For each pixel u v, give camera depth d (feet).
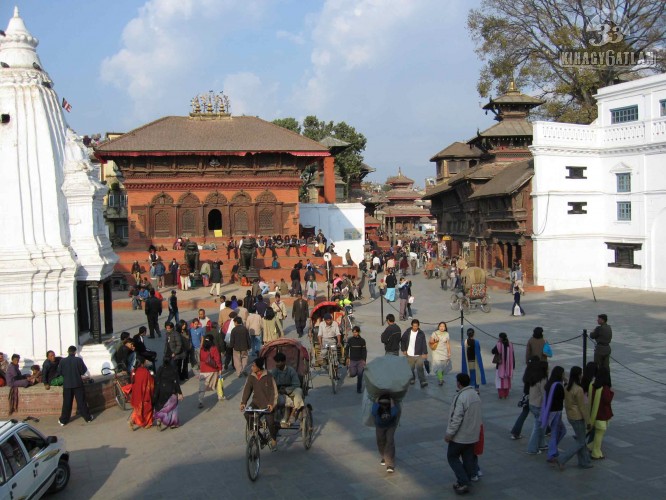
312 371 68.44
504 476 38.04
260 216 166.09
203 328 69.56
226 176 164.04
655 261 132.46
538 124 137.18
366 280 154.81
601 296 128.36
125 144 155.94
